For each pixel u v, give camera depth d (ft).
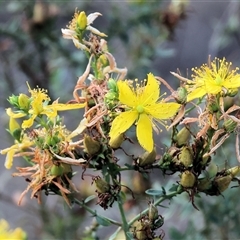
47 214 1.40
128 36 1.44
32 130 0.76
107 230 1.47
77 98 0.77
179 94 0.74
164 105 0.73
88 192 1.18
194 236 1.16
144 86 0.76
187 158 0.75
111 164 0.77
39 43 1.46
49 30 1.42
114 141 0.74
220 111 0.73
